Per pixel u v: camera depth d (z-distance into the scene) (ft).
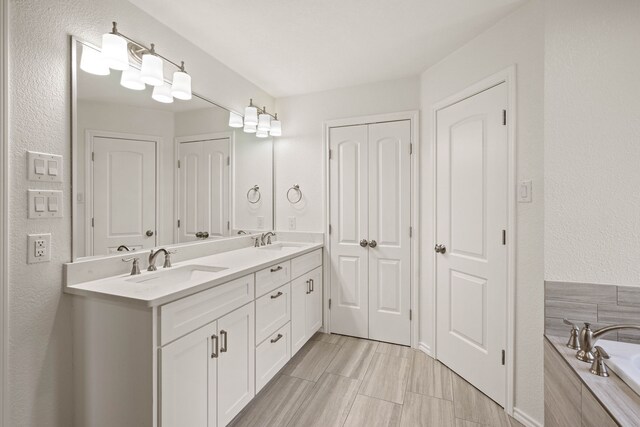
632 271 4.52
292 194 9.50
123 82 5.09
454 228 6.97
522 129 5.29
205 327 4.54
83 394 4.27
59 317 4.20
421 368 7.15
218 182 7.41
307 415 5.54
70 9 4.27
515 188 5.43
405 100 8.25
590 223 4.67
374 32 6.13
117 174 5.11
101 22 4.67
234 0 5.11
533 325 5.16
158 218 5.87
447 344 7.18
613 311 4.58
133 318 3.85
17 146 3.75
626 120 4.49
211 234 7.22
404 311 8.32
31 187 3.90
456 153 6.87
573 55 4.71
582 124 4.68
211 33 6.15
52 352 4.13
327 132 9.07
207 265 5.77
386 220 8.48
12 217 3.72
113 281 4.58
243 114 8.19
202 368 4.49
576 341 4.34
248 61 7.37
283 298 6.83
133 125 5.36
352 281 8.87
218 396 4.78
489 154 6.01
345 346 8.29
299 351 7.99
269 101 9.42
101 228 4.83
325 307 9.15
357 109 8.76
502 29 5.66
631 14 4.45
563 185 4.79
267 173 9.33
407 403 5.87
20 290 3.81
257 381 5.79
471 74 6.41
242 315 5.39
